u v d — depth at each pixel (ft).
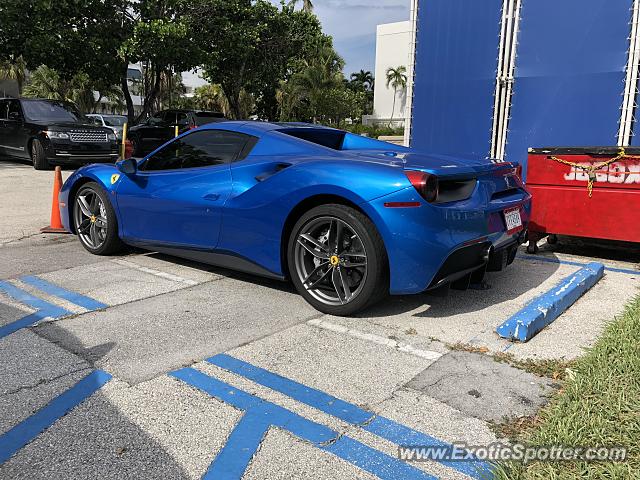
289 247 12.55
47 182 36.04
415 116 30.09
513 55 26.40
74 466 6.83
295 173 12.26
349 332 11.27
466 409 8.20
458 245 11.21
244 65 75.87
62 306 12.67
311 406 8.30
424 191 10.67
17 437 7.42
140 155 51.88
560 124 25.61
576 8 24.40
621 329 10.86
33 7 54.90
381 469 6.83
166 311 12.44
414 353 10.24
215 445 7.30
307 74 124.88
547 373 9.34
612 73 23.93
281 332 11.25
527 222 14.12
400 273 11.02
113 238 17.10
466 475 6.71
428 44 29.17
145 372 9.37
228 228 13.56
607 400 8.02
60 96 134.21
